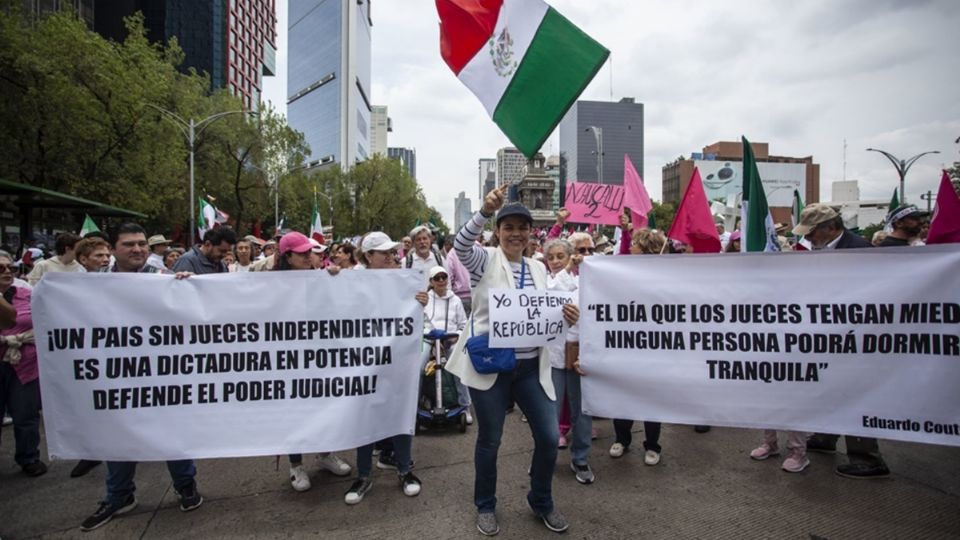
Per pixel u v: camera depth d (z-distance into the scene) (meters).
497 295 3.05
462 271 6.66
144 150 23.84
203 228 14.56
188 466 3.49
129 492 3.46
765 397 3.40
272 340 3.52
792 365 3.36
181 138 29.36
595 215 10.60
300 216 52.19
